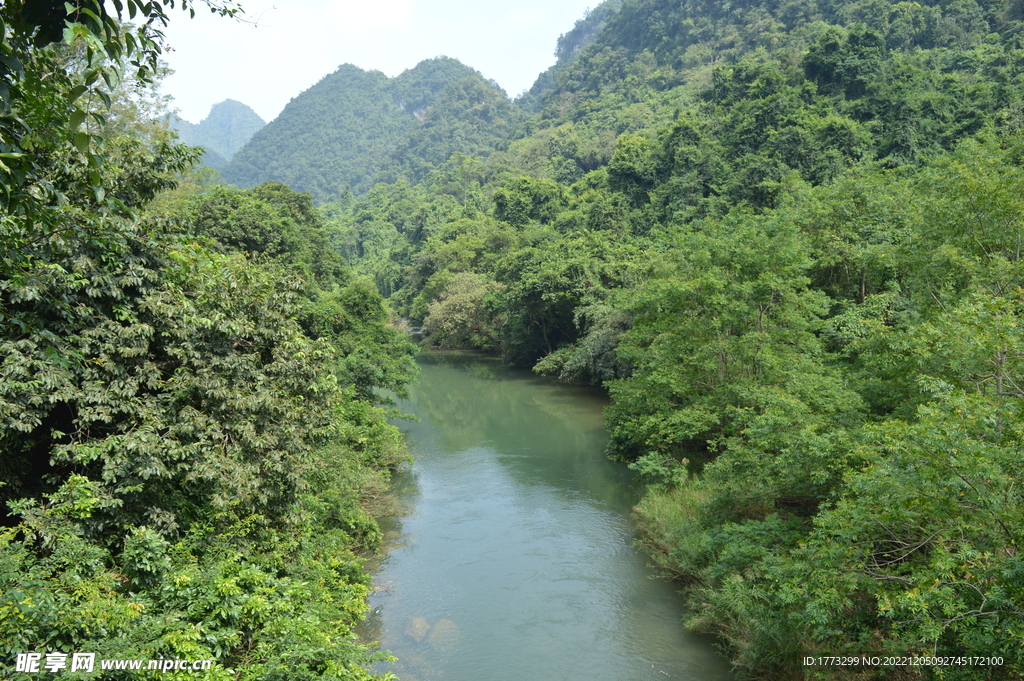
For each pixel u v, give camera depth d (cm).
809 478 1495
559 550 2067
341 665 1008
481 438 3609
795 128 5197
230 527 1293
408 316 10125
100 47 486
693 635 1555
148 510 1130
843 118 5378
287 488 1405
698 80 12644
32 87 591
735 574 1527
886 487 1043
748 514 1822
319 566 1445
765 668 1345
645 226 6506
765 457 1572
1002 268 1538
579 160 11656
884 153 5197
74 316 1140
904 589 1068
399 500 2548
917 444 1036
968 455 974
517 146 16725
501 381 5634
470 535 2197
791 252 2262
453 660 1455
